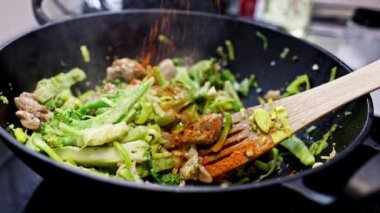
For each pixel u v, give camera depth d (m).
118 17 0.42
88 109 0.36
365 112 0.31
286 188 0.24
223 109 0.39
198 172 0.33
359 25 0.53
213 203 0.25
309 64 0.40
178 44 0.45
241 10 0.59
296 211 0.27
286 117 0.35
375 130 0.38
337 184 0.25
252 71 0.44
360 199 0.22
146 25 0.43
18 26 0.54
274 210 0.27
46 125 0.33
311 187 0.24
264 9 0.56
